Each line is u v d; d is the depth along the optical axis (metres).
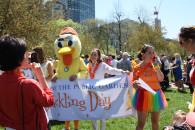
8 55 3.99
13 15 31.38
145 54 7.82
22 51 4.07
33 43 32.12
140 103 7.80
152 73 7.84
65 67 9.07
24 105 4.04
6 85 4.06
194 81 4.51
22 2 32.03
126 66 17.28
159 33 68.94
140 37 69.06
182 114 4.79
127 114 8.85
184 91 21.14
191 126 4.42
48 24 35.56
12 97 4.05
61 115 8.83
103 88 8.80
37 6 33.69
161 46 68.06
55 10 40.06
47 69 8.93
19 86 4.03
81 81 8.79
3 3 31.17
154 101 7.76
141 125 7.96
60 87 8.82
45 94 4.12
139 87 7.84
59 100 8.83
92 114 8.80
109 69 8.94
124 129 10.55
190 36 4.29
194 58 4.51
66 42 9.09
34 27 32.28
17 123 4.10
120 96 8.83
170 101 16.53
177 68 21.66
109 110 8.82
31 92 4.02
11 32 30.91
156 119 8.01
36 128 4.10
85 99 8.78
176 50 64.50
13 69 4.08
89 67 9.12
